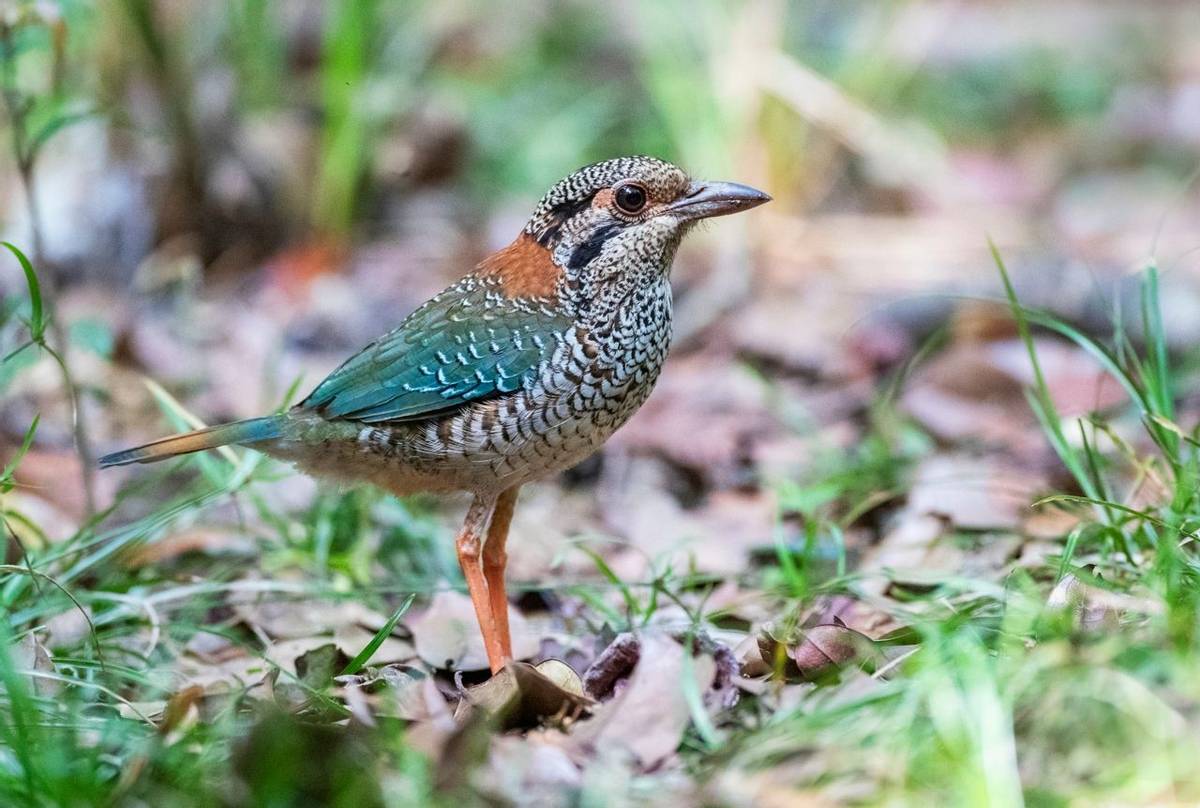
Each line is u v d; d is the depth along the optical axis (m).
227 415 14.64
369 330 16.56
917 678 6.94
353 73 18.14
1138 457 11.19
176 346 15.89
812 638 8.17
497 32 24.38
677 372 15.82
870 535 11.55
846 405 14.60
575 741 7.40
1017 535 10.33
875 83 20.41
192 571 11.20
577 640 9.74
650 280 9.33
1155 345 10.44
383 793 6.68
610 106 21.91
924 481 11.27
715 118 18.81
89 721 7.65
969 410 13.84
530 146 21.05
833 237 18.88
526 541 11.99
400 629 10.11
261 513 11.19
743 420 14.37
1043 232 19.25
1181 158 22.75
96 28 16.97
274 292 17.69
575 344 9.15
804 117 19.42
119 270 17.58
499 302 9.27
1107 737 6.56
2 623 8.34
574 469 13.80
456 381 9.14
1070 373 14.33
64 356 11.85
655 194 9.23
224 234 18.31
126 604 9.85
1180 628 7.18
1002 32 27.14
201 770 6.94
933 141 21.55
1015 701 6.83
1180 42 26.92
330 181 18.47
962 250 18.30
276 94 19.22
